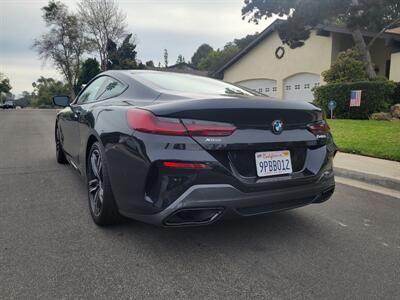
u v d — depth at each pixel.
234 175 2.45
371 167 5.40
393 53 16.34
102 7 44.66
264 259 2.61
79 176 4.92
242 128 2.51
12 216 3.36
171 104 2.48
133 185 2.51
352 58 15.09
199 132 2.38
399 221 3.45
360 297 2.16
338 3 15.07
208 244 2.84
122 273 2.37
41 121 17.22
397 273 2.45
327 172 2.98
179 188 2.34
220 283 2.28
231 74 25.33
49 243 2.79
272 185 2.60
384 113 13.14
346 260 2.63
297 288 2.24
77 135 3.98
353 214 3.63
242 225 3.26
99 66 47.59
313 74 19.72
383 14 15.12
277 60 21.80
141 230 3.06
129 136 2.53
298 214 3.60
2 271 2.35
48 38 47.75
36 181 4.65
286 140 2.69
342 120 12.72
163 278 2.32
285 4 17.41
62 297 2.08
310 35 18.56
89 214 3.44
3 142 8.56
